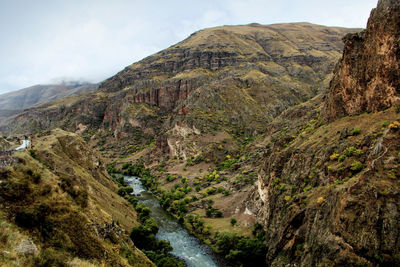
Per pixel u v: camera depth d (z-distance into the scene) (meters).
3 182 37.53
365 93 65.56
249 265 68.12
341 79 74.69
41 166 48.66
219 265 70.75
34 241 33.66
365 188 41.28
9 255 29.52
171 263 64.31
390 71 57.47
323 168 58.84
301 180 65.31
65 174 80.88
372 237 37.03
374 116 58.66
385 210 37.81
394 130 46.00
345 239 39.09
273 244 63.44
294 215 56.81
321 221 47.53
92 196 80.50
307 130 85.12
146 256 60.81
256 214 85.69
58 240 36.59
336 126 68.81
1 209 34.12
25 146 87.62
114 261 42.59
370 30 66.62
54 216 39.31
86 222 43.34
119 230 54.25
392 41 58.09
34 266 30.84
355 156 51.72
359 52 69.69
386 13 61.19
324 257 40.75
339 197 44.41
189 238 87.19
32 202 38.25
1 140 82.00
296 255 51.31
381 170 41.84
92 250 39.91
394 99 56.03
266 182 81.94
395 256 34.75
